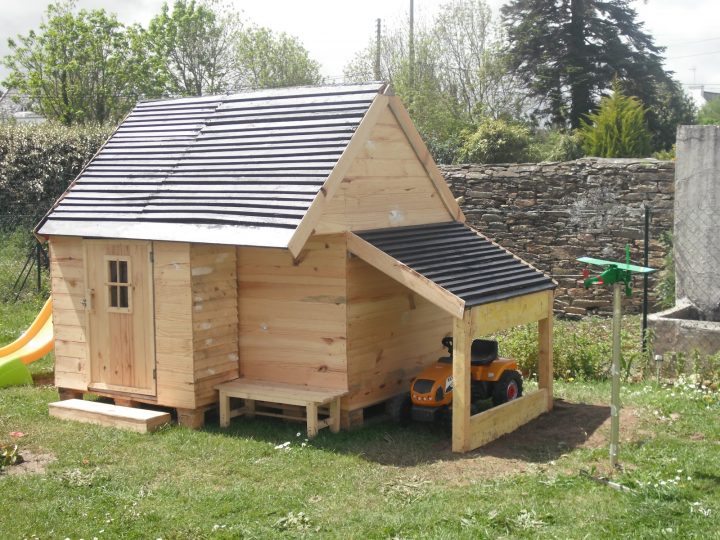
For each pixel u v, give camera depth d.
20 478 6.83
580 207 14.84
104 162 9.69
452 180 16.02
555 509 5.97
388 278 8.67
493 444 7.80
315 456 7.43
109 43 37.09
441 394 8.14
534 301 8.56
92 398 9.46
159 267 8.45
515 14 36.84
